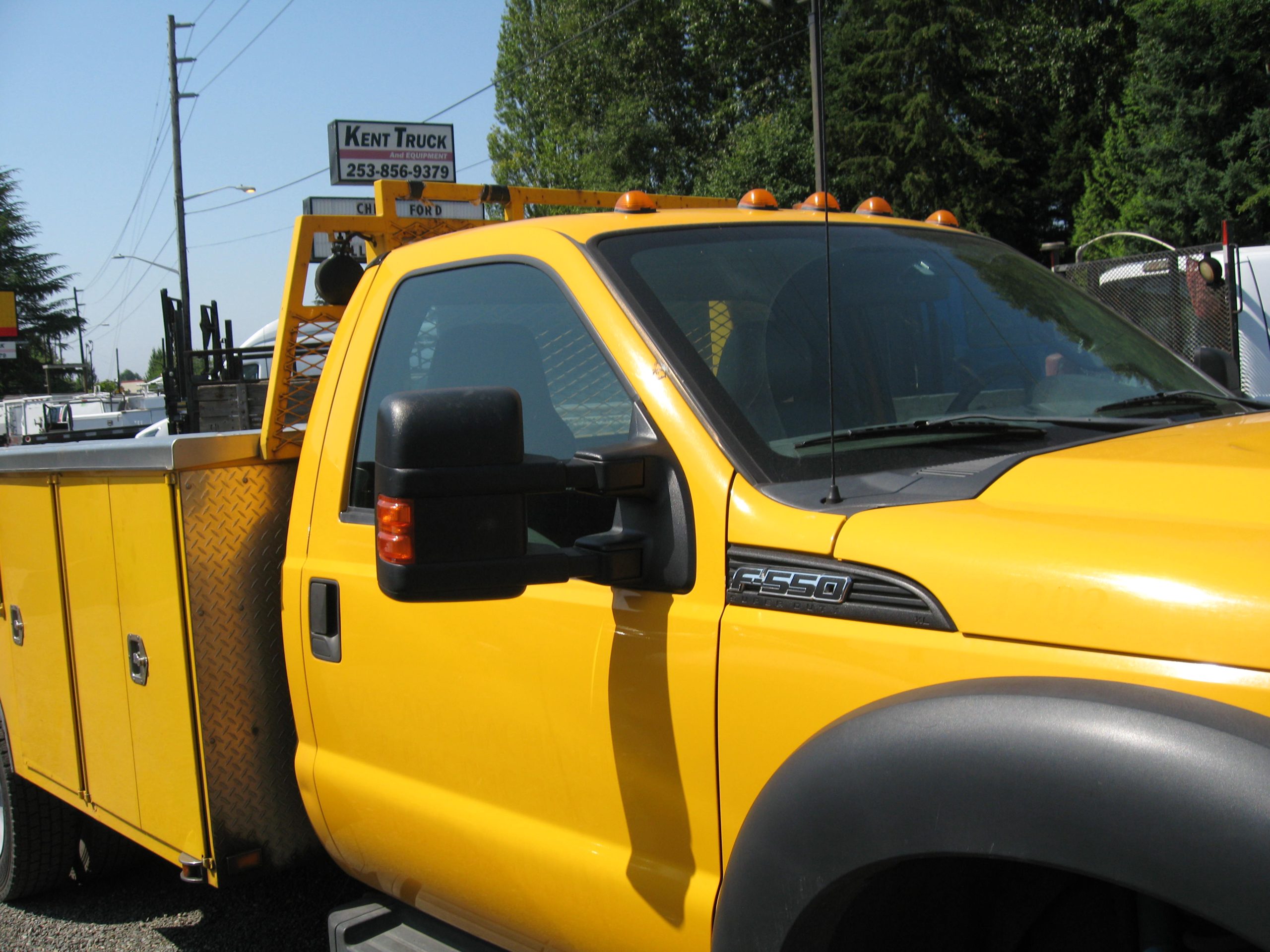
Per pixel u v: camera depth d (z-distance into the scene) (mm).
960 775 1408
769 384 2066
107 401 26281
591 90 42812
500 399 1736
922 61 32938
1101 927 1623
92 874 4309
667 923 1896
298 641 2768
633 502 1970
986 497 1710
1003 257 2898
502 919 2312
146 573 3000
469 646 2264
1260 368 10555
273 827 2996
